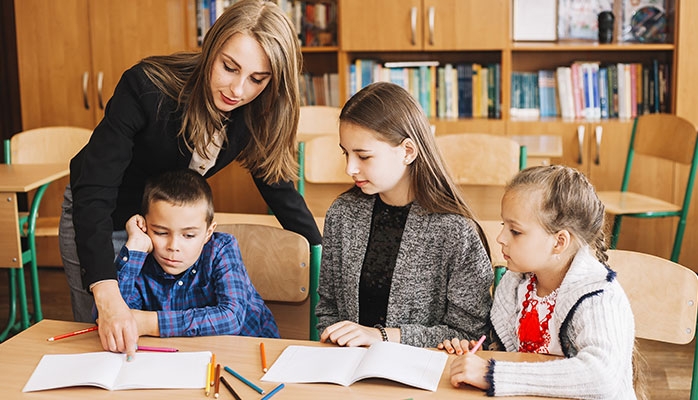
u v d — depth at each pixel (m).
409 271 1.92
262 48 1.77
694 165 4.02
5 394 1.48
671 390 3.16
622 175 4.53
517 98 4.80
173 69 1.90
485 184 3.43
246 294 1.97
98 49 4.84
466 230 1.88
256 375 1.55
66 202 2.10
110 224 1.82
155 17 4.79
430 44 4.65
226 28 1.75
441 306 1.95
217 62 1.77
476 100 4.80
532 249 1.63
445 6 4.61
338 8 4.76
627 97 4.66
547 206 1.60
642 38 4.73
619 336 1.53
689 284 1.92
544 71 4.77
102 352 1.64
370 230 1.98
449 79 4.80
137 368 1.57
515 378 1.46
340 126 1.86
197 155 1.98
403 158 1.85
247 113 1.97
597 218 1.64
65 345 1.70
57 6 4.82
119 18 4.80
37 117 4.92
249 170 2.12
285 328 2.61
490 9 4.58
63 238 2.12
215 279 1.97
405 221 1.95
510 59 4.62
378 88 1.85
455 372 1.50
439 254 1.91
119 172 1.85
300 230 2.24
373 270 1.98
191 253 1.91
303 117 4.32
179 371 1.56
